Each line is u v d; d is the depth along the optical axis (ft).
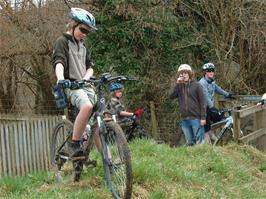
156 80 47.26
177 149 26.20
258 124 34.17
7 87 55.57
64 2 48.96
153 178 19.93
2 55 50.88
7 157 31.22
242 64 47.80
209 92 32.86
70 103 17.69
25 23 49.57
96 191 18.16
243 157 28.53
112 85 33.60
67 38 18.08
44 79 53.72
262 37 46.47
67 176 20.61
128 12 45.75
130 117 34.06
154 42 47.75
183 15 49.57
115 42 47.47
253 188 23.88
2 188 19.48
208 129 32.45
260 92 48.62
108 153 16.74
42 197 17.87
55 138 20.62
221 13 46.91
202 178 22.17
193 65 48.49
